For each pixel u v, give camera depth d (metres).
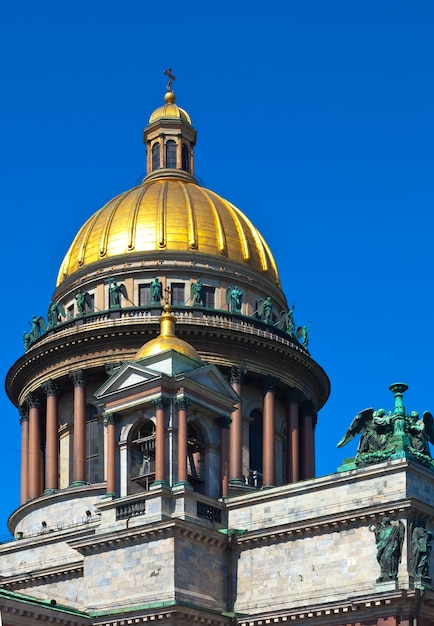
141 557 184.25
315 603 177.00
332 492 182.25
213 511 190.62
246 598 185.00
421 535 172.12
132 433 196.12
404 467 175.62
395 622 168.00
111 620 181.38
